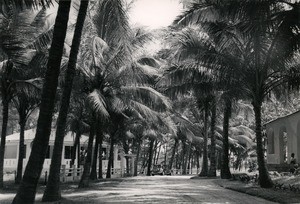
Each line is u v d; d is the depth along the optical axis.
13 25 19.31
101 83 22.06
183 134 51.06
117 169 43.06
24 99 24.05
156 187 21.52
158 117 27.72
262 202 13.85
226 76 20.17
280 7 17.22
